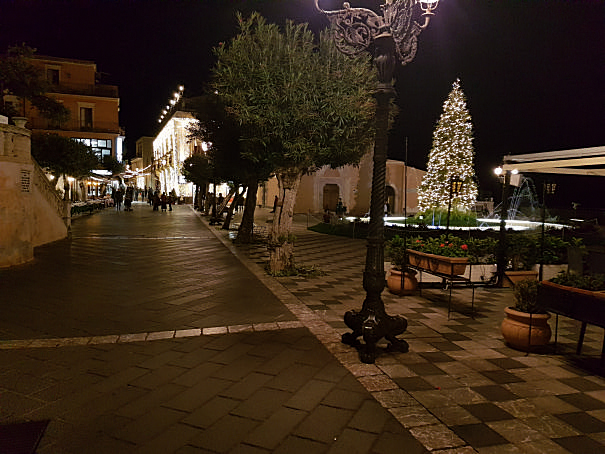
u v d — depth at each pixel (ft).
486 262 28.30
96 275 28.12
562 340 16.94
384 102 14.64
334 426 10.43
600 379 13.29
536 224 68.18
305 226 77.66
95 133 125.90
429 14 15.51
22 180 31.12
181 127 166.81
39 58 121.60
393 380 13.00
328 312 20.36
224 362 14.26
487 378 13.26
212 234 55.42
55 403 11.37
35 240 41.32
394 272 24.52
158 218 82.38
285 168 27.71
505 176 25.27
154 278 27.66
